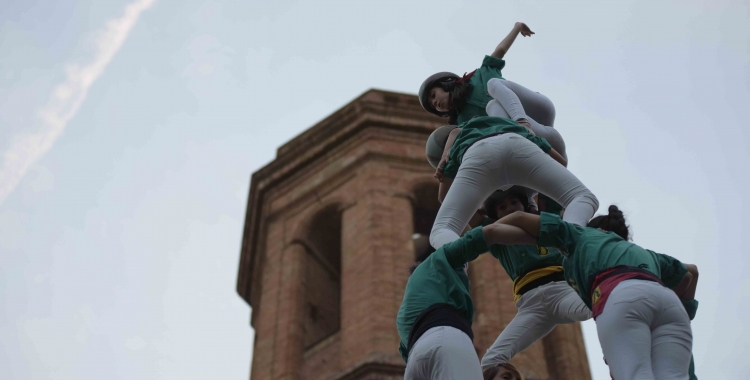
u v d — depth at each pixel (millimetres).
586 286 5133
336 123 30484
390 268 24266
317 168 30047
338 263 28469
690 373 5336
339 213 27750
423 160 28859
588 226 5934
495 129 6223
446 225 5910
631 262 5059
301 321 25234
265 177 31141
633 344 4754
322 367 22828
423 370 5051
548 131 6711
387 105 30438
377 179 27859
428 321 5152
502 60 7422
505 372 6539
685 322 4891
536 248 6711
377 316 22609
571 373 22375
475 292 23875
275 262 27688
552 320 6621
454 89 7230
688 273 5496
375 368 20922
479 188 5996
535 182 5992
